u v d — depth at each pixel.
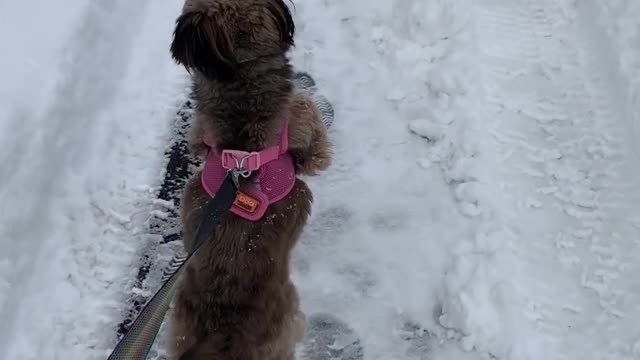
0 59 1.85
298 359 1.68
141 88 1.97
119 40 2.01
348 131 1.93
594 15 2.03
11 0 1.95
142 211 1.82
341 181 1.87
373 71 2.02
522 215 1.80
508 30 2.05
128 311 1.72
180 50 1.38
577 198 1.81
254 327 1.35
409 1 2.09
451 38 2.04
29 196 1.73
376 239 1.81
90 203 1.81
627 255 1.73
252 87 1.40
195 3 1.38
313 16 2.11
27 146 1.75
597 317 1.68
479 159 1.86
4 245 1.66
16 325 1.65
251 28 1.38
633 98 1.87
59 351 1.65
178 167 1.88
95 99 1.91
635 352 1.63
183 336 1.35
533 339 1.66
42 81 1.83
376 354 1.69
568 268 1.74
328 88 1.99
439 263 1.77
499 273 1.72
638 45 1.93
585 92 1.94
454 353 1.67
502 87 1.96
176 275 1.24
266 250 1.39
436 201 1.84
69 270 1.74
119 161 1.87
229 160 1.39
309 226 1.82
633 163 1.82
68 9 1.96
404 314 1.72
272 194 1.42
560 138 1.90
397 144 1.92
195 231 1.43
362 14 2.10
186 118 1.93
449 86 1.96
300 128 1.49
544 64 1.99
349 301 1.74
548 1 2.10
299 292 1.75
